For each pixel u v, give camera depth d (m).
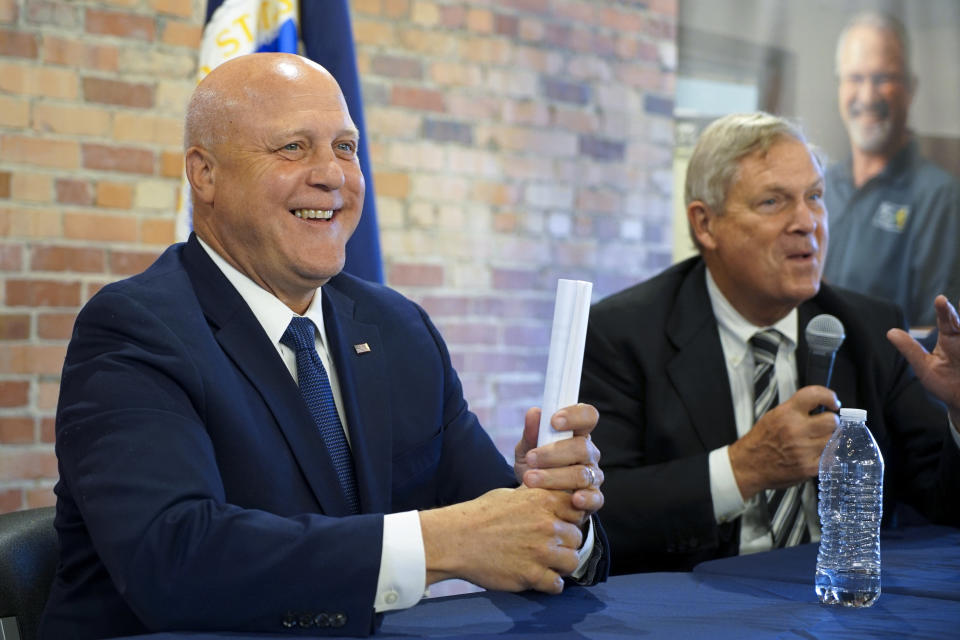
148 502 1.16
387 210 3.33
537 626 1.16
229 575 1.11
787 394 2.16
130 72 2.92
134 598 1.13
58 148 2.82
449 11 3.45
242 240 1.50
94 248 2.87
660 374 2.12
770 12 3.66
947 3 3.61
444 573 1.17
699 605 1.28
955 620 1.19
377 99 3.31
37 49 2.79
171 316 1.38
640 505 1.93
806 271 2.08
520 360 3.59
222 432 1.34
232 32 2.30
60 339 2.81
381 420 1.54
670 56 3.93
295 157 1.50
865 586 1.28
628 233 3.85
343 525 1.16
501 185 3.56
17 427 2.75
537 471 1.25
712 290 2.22
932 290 3.57
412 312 1.73
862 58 3.62
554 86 3.68
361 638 1.11
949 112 3.61
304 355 1.50
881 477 1.47
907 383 2.20
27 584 1.40
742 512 1.95
